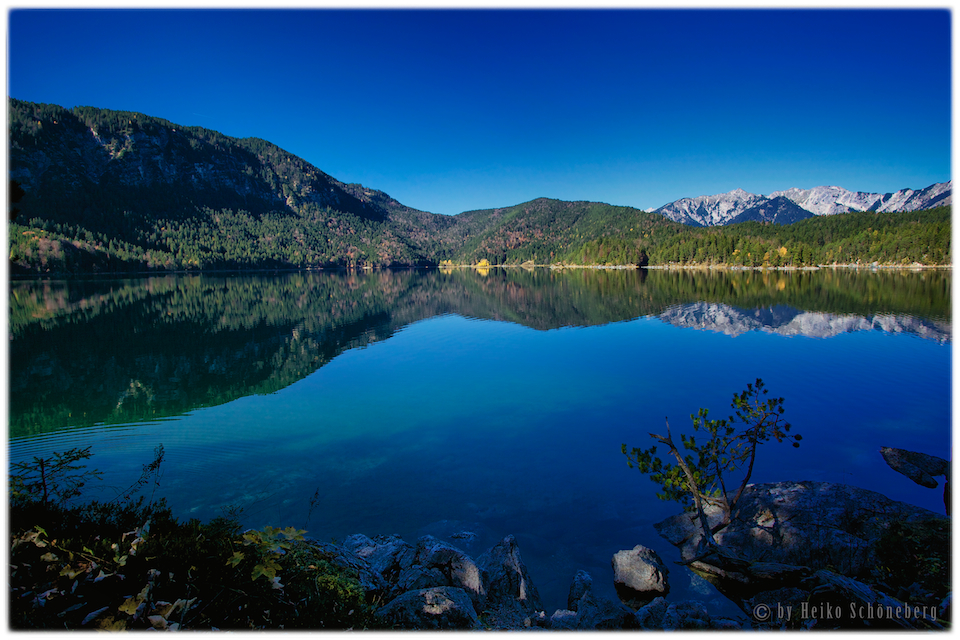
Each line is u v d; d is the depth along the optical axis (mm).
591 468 11977
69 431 14680
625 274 131250
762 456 12320
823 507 9312
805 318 36094
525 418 15578
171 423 15461
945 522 8328
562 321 38875
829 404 16266
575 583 7812
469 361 24359
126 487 10797
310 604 5105
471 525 9578
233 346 29875
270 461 12430
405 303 56719
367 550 8219
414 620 5711
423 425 15062
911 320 34250
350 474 11672
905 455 12078
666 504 10375
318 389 19531
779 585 7523
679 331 32094
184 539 5230
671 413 15836
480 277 131875
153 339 32594
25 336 34125
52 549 4773
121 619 3998
